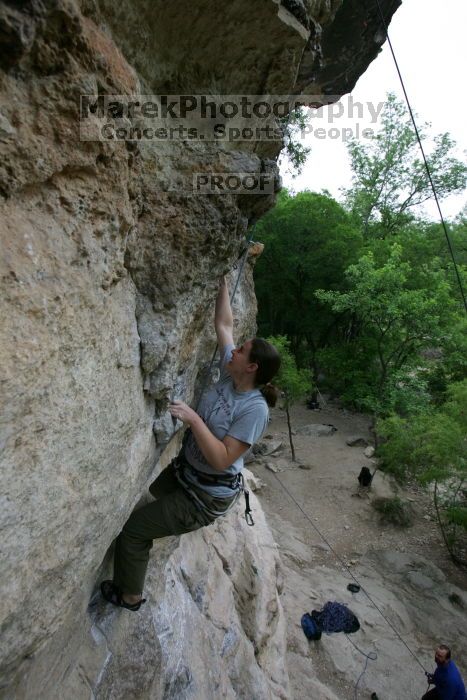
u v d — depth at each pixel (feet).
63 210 3.89
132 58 4.94
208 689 10.46
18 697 5.27
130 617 8.31
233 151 6.22
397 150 60.95
